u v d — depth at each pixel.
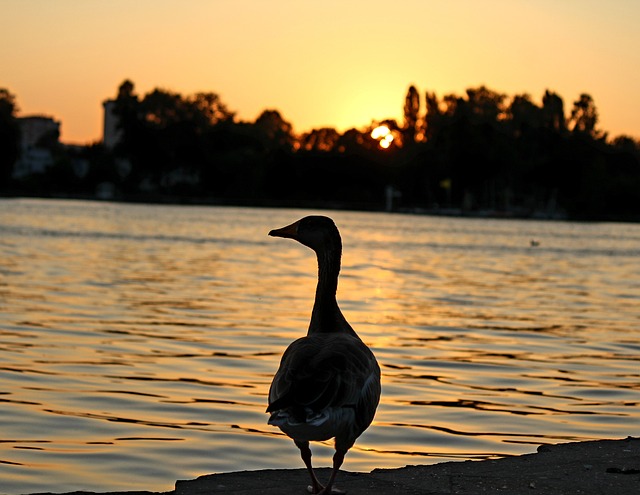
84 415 12.05
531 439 11.22
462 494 7.59
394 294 30.05
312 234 7.88
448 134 161.88
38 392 13.34
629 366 16.72
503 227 115.00
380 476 8.23
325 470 8.47
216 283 31.88
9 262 38.22
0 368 15.03
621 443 9.41
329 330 7.84
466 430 11.60
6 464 9.90
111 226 78.19
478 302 28.11
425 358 17.11
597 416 12.52
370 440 11.05
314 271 38.66
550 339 20.12
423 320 23.05
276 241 63.94
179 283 31.50
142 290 28.69
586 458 8.76
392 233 87.12
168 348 17.42
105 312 22.73
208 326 20.62
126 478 9.50
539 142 166.50
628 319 24.30
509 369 16.12
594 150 160.62
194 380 14.43
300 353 6.89
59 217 93.31
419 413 12.50
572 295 31.25
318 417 6.34
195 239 63.28
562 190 158.75
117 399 13.02
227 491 7.73
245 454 10.42
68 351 16.84
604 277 40.53
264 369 15.45
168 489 9.13
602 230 113.62
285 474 8.34
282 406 6.40
